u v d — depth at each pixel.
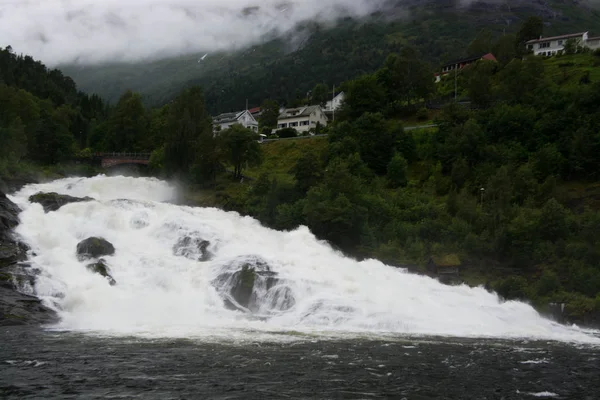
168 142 113.31
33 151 118.56
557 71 148.88
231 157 109.81
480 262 71.69
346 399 25.80
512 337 46.22
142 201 83.00
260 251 66.69
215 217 84.00
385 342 40.12
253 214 88.44
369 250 74.12
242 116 185.00
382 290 57.81
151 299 50.53
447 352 37.44
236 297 53.81
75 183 98.50
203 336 39.91
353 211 76.62
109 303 48.53
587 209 83.00
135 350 34.38
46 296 48.09
